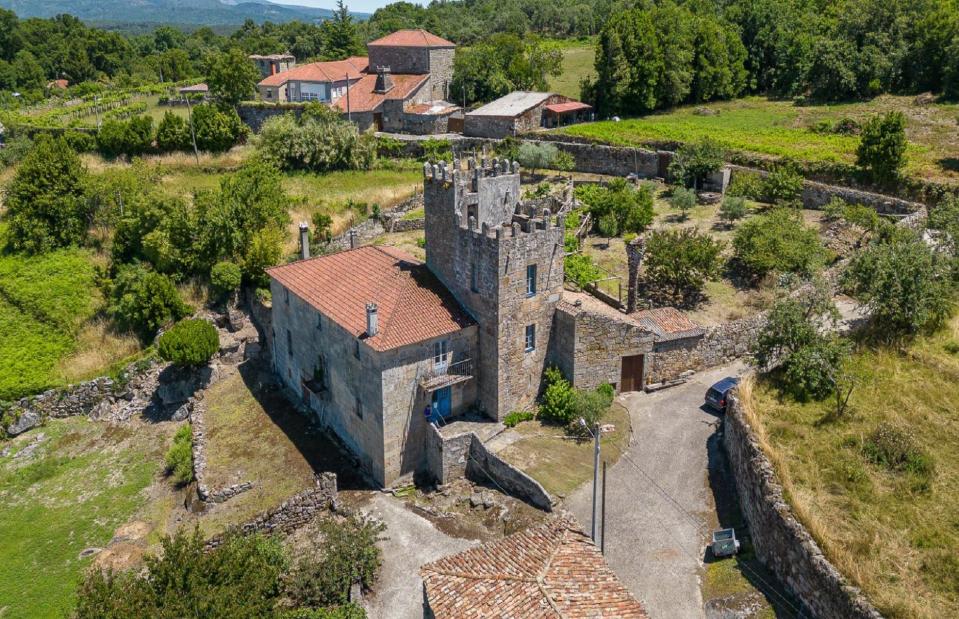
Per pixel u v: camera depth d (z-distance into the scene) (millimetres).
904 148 66062
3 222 67562
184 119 86188
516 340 38656
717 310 49031
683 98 107625
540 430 38438
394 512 34844
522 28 160875
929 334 38500
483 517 33656
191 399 47656
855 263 40500
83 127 87250
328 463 39438
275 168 71625
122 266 58156
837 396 33438
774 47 113812
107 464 44438
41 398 50469
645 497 32469
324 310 39594
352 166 79188
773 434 31281
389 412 35969
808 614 24234
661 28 102250
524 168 79312
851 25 104250
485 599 21609
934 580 23156
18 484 43281
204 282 56188
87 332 55406
